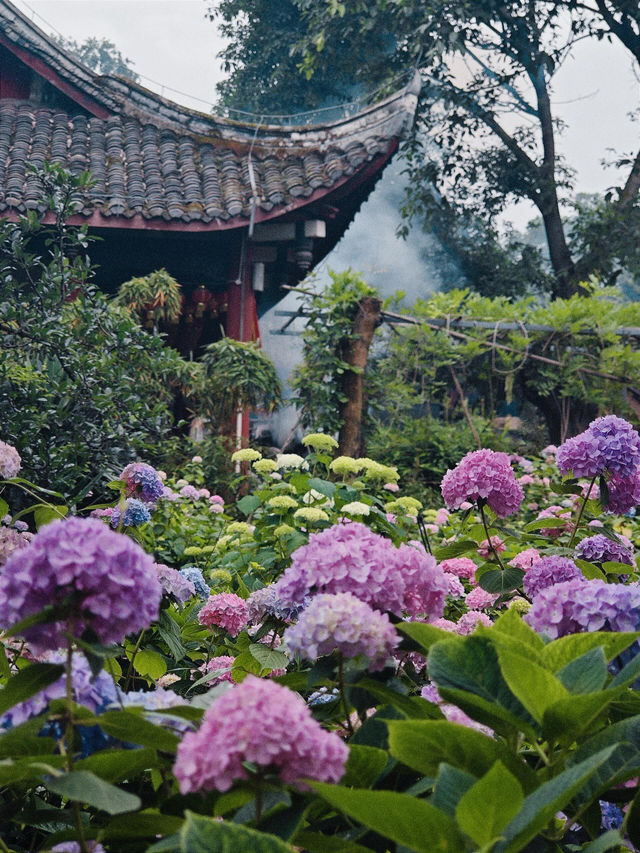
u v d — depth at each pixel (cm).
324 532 160
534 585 214
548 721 112
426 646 133
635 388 1055
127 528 268
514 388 1109
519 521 653
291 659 206
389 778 135
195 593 269
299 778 97
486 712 120
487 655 121
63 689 124
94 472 518
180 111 1120
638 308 1072
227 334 1080
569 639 124
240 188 1040
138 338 555
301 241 1065
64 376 541
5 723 125
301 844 105
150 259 1064
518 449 1110
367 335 934
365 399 966
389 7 1878
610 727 119
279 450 1127
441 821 92
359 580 146
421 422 1007
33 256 542
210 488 852
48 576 113
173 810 116
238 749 94
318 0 1917
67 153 1064
